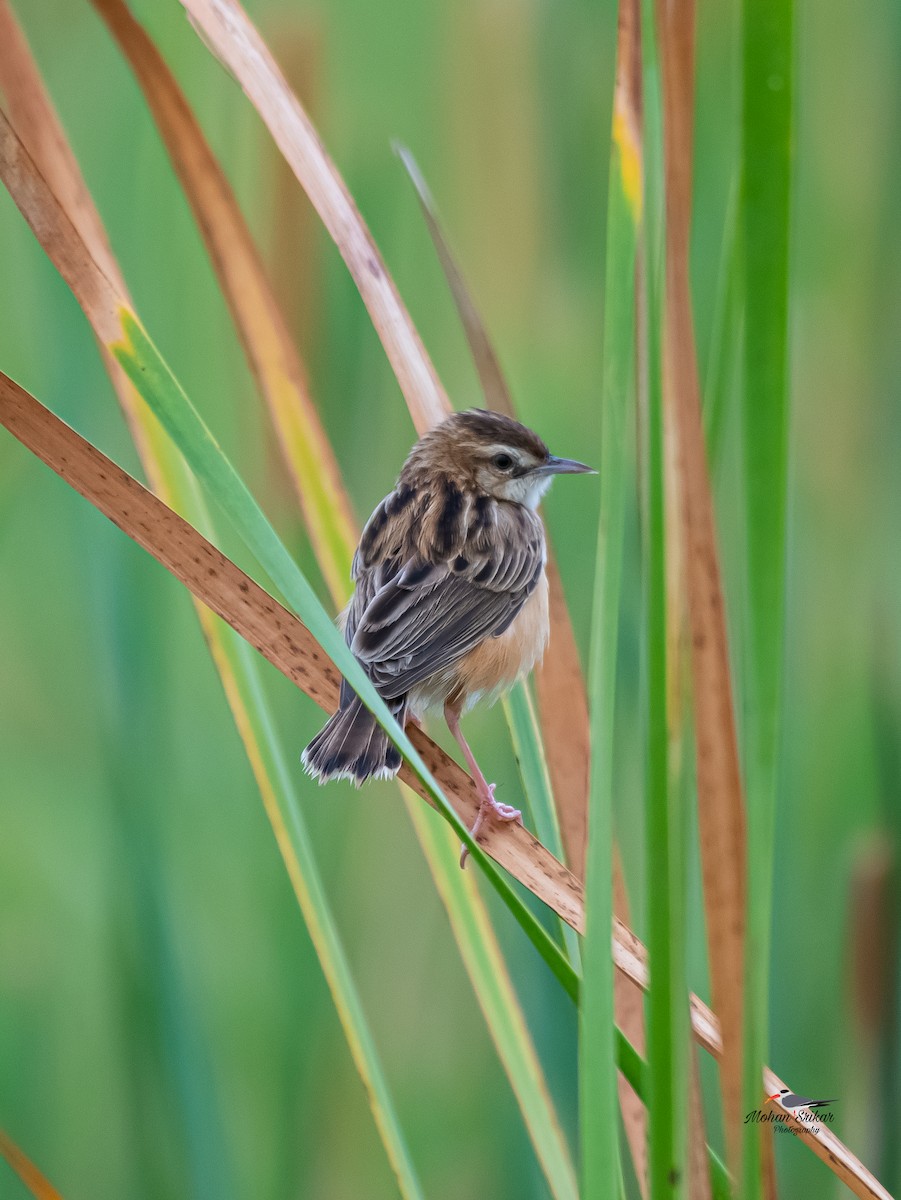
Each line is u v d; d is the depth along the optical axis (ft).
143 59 22.94
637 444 16.12
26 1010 35.73
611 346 16.05
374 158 38.50
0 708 36.65
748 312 14.96
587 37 40.27
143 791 29.86
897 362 35.37
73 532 33.30
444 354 39.96
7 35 21.93
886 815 31.04
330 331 34.22
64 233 17.88
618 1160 16.28
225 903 34.19
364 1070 21.75
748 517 15.39
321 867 33.91
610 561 15.78
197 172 23.80
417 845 36.14
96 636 30.40
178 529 20.04
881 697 31.81
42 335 31.55
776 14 14.37
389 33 39.63
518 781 35.88
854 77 36.40
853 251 35.99
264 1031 33.47
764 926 16.14
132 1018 29.68
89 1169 34.40
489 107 40.24
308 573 33.65
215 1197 29.09
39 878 36.22
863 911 30.83
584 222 40.34
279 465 34.65
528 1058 22.77
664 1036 15.89
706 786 18.38
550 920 29.96
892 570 33.71
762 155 14.66
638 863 32.45
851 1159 19.75
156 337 35.22
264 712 22.33
